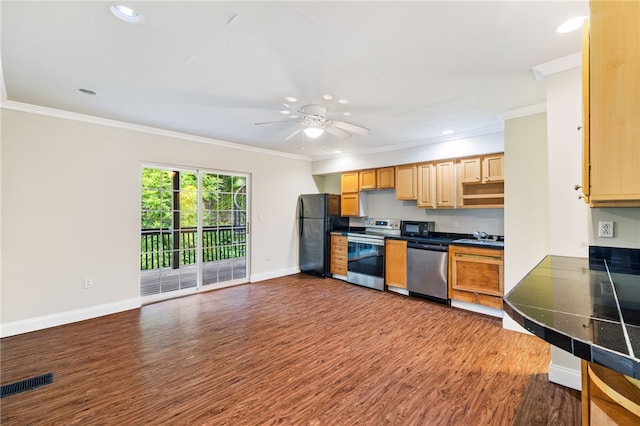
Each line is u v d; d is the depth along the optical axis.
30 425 1.79
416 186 4.79
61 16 1.68
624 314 1.00
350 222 6.16
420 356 2.67
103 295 3.71
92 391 2.14
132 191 3.95
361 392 2.14
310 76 2.43
